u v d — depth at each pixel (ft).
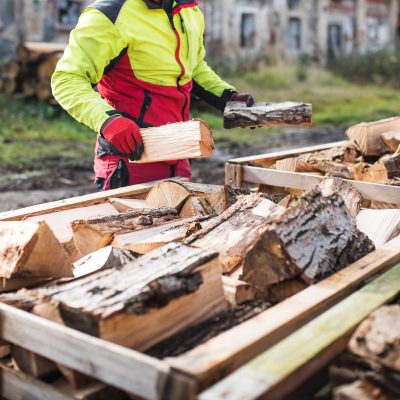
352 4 83.25
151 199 11.81
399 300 7.67
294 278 8.13
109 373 6.22
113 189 12.51
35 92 49.67
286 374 5.76
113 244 9.88
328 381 6.59
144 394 5.98
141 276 7.28
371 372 5.97
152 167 13.17
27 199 29.04
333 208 9.04
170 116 13.19
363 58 79.56
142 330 6.91
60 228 10.73
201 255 7.59
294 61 77.36
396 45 85.20
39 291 7.53
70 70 11.60
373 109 62.03
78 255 10.19
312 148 16.24
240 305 7.86
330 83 74.90
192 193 11.36
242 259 8.87
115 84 12.87
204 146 10.71
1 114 47.67
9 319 7.07
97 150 13.35
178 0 12.91
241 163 14.15
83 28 11.76
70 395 6.70
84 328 6.77
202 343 6.97
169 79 12.93
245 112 13.17
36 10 55.98
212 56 69.10
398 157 13.88
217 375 5.96
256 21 72.33
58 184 32.42
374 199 12.03
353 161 15.07
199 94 14.90
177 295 7.16
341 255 8.64
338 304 7.25
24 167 35.96
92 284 7.30
